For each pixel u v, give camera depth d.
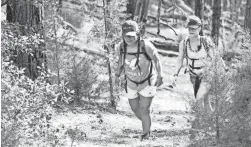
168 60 31.00
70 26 26.72
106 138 11.77
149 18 40.00
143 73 11.48
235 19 37.94
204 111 10.38
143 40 11.27
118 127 13.91
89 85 16.72
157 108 19.05
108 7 17.20
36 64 14.09
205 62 11.01
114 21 17.31
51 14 15.34
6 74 8.90
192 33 11.90
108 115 15.56
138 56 11.25
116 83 12.55
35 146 9.61
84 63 17.16
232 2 39.00
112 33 17.28
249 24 18.56
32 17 13.96
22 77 9.09
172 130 13.22
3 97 8.58
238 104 10.12
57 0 15.48
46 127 10.12
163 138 11.84
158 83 11.57
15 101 8.84
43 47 13.62
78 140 10.98
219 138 10.27
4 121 8.49
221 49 10.77
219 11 25.84
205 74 10.48
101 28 17.33
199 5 23.64
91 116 14.67
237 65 12.01
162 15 42.66
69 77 16.28
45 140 10.14
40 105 9.62
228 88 10.27
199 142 10.31
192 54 12.01
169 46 33.03
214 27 25.94
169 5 45.50
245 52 12.80
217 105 10.23
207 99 12.05
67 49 17.06
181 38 34.31
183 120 15.71
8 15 14.10
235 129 10.13
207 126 10.31
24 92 8.92
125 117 15.81
